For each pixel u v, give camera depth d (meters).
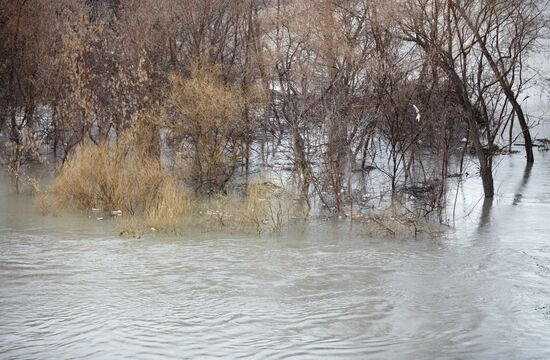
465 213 19.58
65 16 27.19
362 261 14.42
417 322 10.86
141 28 25.45
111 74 24.86
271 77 23.50
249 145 23.89
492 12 21.53
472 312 11.32
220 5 27.66
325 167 20.47
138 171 19.28
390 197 21.59
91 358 9.30
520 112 30.61
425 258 14.70
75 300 11.64
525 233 17.09
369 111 21.67
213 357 9.42
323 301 11.84
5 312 10.99
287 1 24.17
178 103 20.98
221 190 20.62
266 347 9.79
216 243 15.80
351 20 22.70
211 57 26.39
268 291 12.34
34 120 29.92
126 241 15.80
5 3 27.98
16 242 15.48
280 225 17.02
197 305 11.52
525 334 10.38
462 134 27.56
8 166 22.41
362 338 10.17
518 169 28.75
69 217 18.16
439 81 23.23
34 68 28.19
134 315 10.96
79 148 22.22
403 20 21.39
